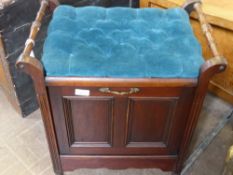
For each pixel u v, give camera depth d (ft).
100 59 2.66
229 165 2.88
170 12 3.29
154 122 3.12
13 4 3.42
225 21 3.90
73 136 3.26
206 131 4.40
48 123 3.03
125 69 2.59
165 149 3.40
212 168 3.92
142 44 2.86
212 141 4.25
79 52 2.72
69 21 3.10
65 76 2.61
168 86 2.67
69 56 2.69
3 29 3.51
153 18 3.22
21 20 3.63
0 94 4.93
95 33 2.97
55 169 3.63
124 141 3.28
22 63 2.44
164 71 2.61
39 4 3.70
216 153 4.09
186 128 3.12
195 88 2.73
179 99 2.85
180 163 3.55
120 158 3.47
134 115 3.03
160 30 3.07
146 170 3.89
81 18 3.18
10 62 3.84
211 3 4.17
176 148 3.39
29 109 4.56
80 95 2.80
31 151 4.10
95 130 3.20
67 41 2.83
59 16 3.14
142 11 3.32
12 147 4.15
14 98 4.37
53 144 3.26
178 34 2.99
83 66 2.59
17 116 4.58
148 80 2.61
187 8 3.39
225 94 4.74
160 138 3.30
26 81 4.21
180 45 2.85
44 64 2.61
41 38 4.06
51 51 2.72
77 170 3.85
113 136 3.22
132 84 2.63
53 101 2.85
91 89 2.73
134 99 2.85
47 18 3.92
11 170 3.87
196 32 4.37
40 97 2.77
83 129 3.19
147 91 2.75
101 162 3.53
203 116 4.61
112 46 2.82
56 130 3.14
